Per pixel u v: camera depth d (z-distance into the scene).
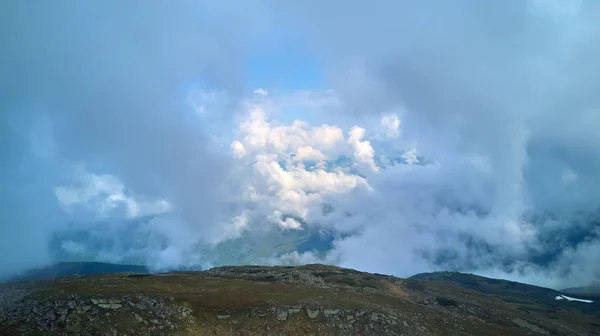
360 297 89.56
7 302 60.41
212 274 110.00
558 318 130.12
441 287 138.00
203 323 65.88
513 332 88.69
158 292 71.94
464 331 81.38
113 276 89.56
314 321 72.44
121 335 57.81
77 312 59.44
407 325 77.00
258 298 76.62
